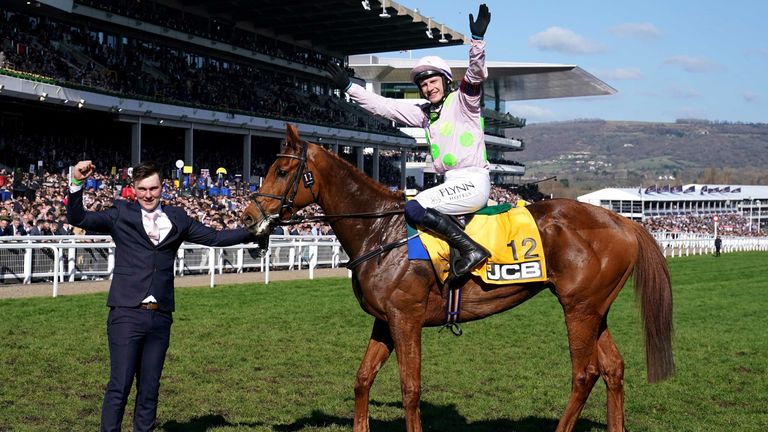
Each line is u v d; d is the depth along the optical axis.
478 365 7.02
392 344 4.41
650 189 54.81
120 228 3.89
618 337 9.05
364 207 4.42
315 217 4.39
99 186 18.95
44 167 20.39
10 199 15.85
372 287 4.25
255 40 31.83
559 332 9.02
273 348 7.51
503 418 5.26
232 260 15.57
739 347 8.41
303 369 6.60
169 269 3.96
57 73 20.53
